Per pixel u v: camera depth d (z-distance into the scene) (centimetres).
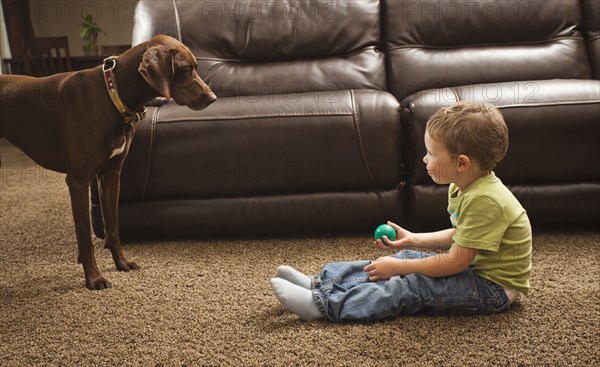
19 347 125
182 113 202
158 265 182
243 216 205
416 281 133
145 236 211
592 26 250
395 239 150
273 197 206
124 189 203
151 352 121
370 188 206
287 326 132
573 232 204
